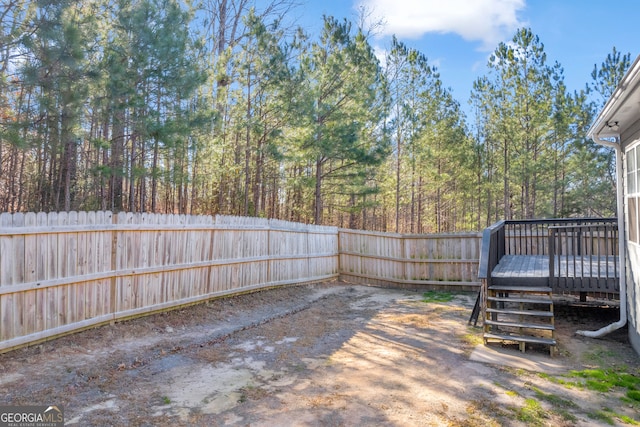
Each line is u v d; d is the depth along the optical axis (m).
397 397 4.05
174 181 10.71
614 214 18.73
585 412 3.80
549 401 4.01
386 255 11.91
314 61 14.25
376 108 15.55
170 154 11.67
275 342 5.99
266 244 9.62
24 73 6.43
